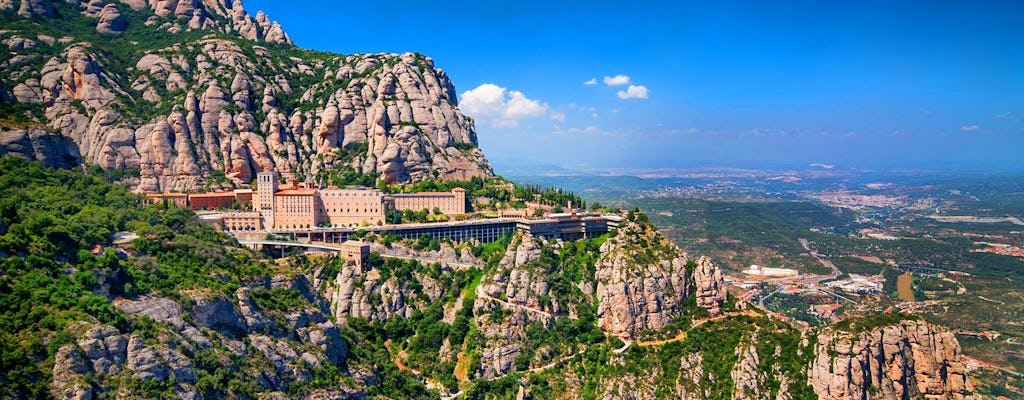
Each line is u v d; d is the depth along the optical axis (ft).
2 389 618.44
